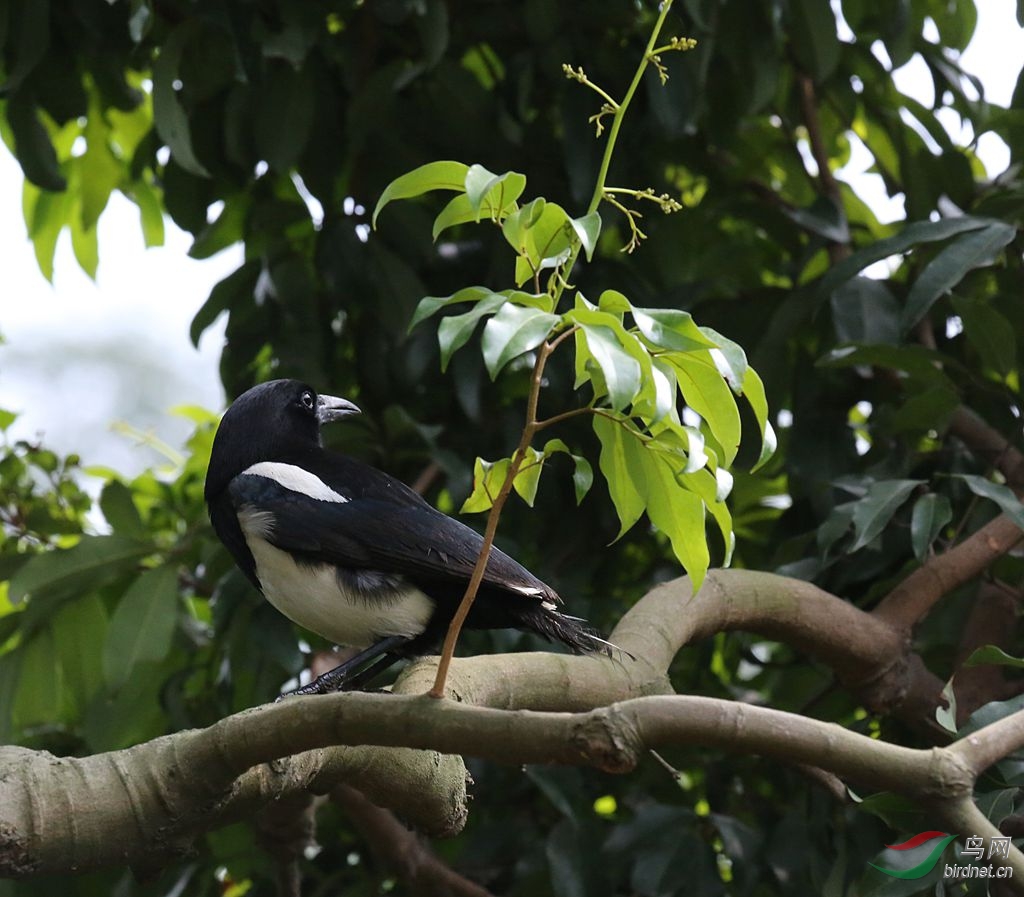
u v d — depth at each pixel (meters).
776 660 10.99
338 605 7.56
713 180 10.84
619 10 9.62
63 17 9.66
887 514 8.16
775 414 9.50
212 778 5.19
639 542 10.49
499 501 4.62
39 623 9.68
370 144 9.95
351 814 9.04
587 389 9.70
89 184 11.04
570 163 9.45
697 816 9.20
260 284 10.14
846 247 10.12
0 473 10.06
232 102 9.76
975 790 7.50
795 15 9.75
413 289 9.69
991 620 9.16
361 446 10.20
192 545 9.64
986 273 10.12
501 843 9.52
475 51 10.80
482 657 7.11
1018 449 9.66
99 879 9.30
